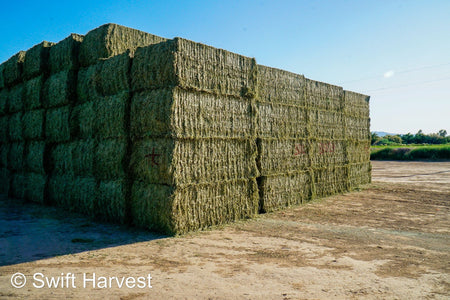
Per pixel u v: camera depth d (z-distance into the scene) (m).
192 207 8.62
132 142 9.27
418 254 6.78
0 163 15.90
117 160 9.32
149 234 8.26
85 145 10.58
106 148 9.73
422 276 5.52
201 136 8.85
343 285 5.10
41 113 12.47
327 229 8.92
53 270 5.72
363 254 6.75
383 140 102.94
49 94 12.00
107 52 10.31
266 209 11.26
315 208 12.02
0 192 15.80
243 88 10.26
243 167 10.18
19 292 4.77
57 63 11.84
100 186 9.95
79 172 10.88
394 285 5.12
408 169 30.09
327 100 14.88
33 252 6.80
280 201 11.89
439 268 5.93
